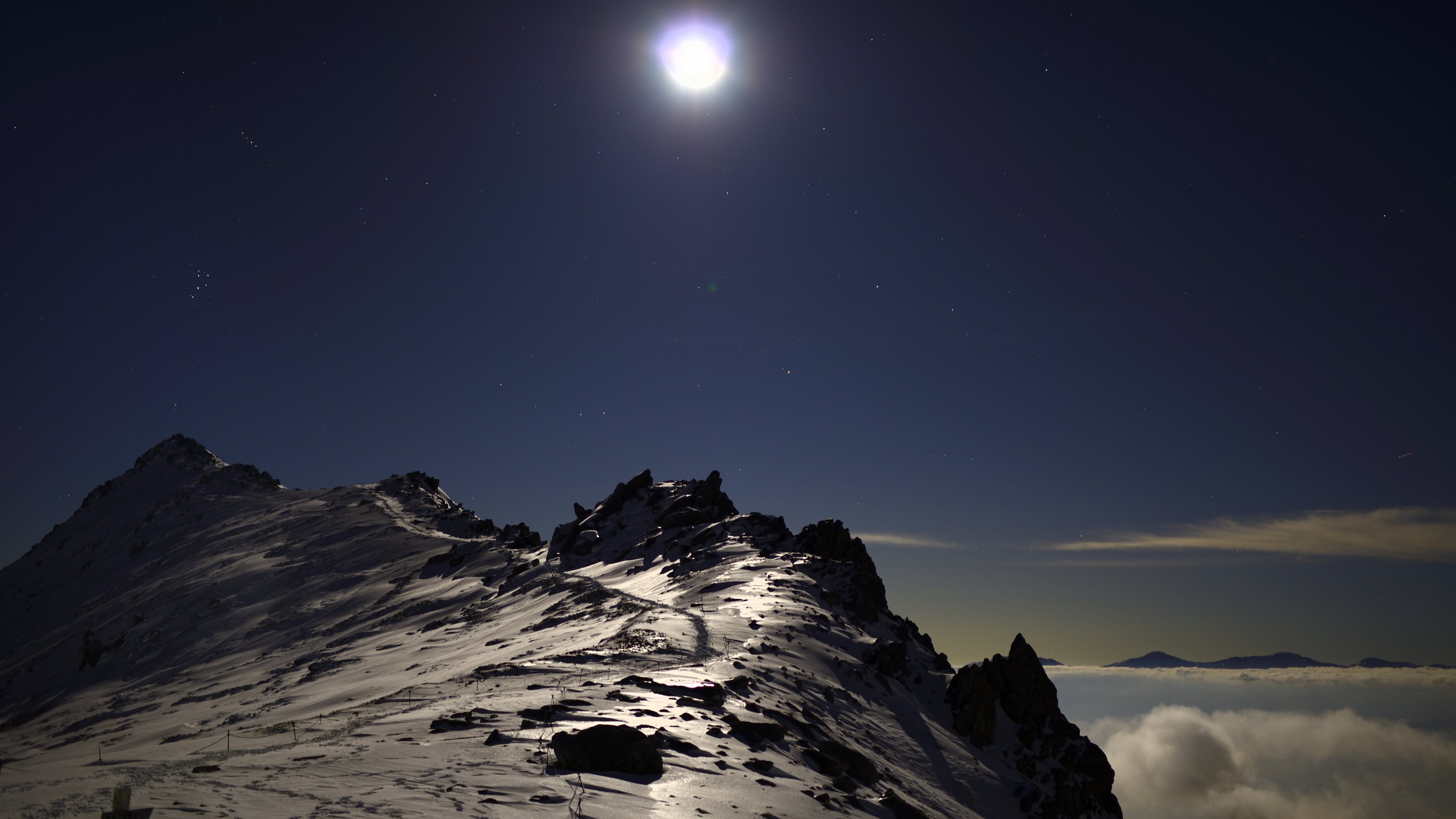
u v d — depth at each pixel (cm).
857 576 8506
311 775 1986
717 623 5916
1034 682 6744
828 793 2522
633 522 14000
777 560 9144
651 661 4459
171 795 1745
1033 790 4912
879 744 4512
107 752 6094
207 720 6962
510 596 10006
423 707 3228
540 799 1842
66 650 14450
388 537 16312
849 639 6381
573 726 2625
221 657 11369
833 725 4288
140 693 10688
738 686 3869
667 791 2073
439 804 1739
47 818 1577
